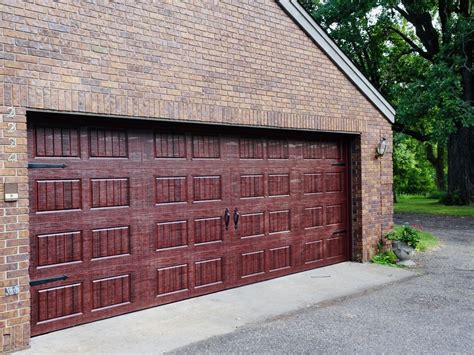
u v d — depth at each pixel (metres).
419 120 18.89
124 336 4.46
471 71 16.97
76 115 4.61
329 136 7.69
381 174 8.27
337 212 7.85
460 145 19.84
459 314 5.12
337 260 7.84
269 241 6.74
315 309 5.34
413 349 4.12
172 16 5.30
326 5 19.44
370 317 5.04
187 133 5.77
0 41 3.99
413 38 23.00
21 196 4.11
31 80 4.18
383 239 8.26
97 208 4.93
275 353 4.05
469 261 8.17
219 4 5.80
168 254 5.55
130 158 5.21
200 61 5.57
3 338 3.99
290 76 6.69
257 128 6.43
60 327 4.61
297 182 7.17
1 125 3.99
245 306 5.45
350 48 20.61
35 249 4.45
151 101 5.08
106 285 5.00
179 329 4.66
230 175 6.24
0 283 3.98
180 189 5.68
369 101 8.02
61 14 4.39
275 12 6.51
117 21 4.81
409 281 6.66
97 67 4.64
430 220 15.33
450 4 18.70
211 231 6.02
